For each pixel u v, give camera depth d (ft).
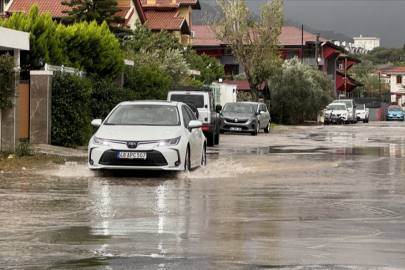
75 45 170.50
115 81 200.64
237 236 54.90
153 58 281.74
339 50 611.47
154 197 77.92
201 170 110.63
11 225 58.90
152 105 109.91
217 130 191.83
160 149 97.91
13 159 121.49
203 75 373.61
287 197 80.12
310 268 43.86
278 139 227.40
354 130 324.80
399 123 493.77
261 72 385.09
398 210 70.85
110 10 273.75
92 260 45.68
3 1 346.13
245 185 91.86
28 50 141.28
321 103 425.69
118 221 61.57
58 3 333.83
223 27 380.78
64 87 149.79
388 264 45.21
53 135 149.79
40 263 44.70
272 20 377.91
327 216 66.23
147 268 43.47
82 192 81.41
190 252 48.44
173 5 431.84
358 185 94.07
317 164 128.16
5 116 134.00
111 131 101.50
